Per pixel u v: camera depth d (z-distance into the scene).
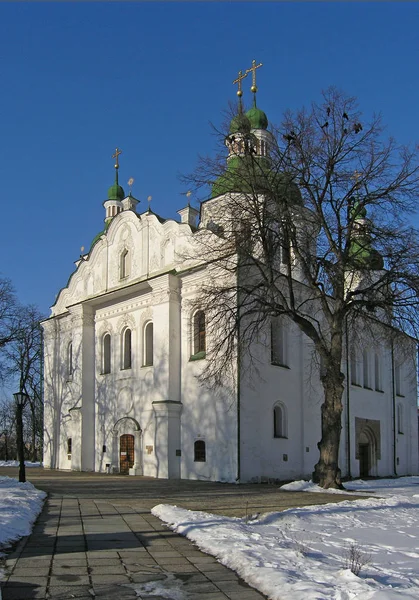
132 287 35.69
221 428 30.02
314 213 25.55
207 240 31.36
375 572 9.86
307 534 13.54
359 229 25.41
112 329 38.53
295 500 20.69
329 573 9.45
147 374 34.75
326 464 25.78
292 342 34.31
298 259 26.28
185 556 10.87
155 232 36.12
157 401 32.59
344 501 20.53
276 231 25.89
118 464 36.16
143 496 21.22
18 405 26.61
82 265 42.56
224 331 26.69
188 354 32.78
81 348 39.69
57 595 8.29
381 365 46.50
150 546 11.71
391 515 17.86
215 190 30.34
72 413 39.34
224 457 29.55
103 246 40.41
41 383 57.09
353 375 42.47
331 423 25.83
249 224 25.20
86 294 41.72
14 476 32.38
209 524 13.81
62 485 26.00
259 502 19.77
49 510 16.77
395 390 48.38
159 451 32.09
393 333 26.42
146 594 8.45
